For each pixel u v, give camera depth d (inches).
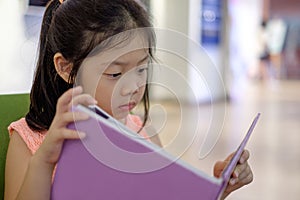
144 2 31.4
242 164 29.7
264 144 168.4
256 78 498.9
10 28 49.6
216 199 20.2
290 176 126.4
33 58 39.5
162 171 20.5
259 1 498.0
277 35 529.0
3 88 46.0
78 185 21.5
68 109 21.1
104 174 21.1
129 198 21.0
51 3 32.3
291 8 552.7
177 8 272.8
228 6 323.6
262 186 115.9
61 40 28.0
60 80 29.5
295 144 169.8
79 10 27.9
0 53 48.7
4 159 37.2
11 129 33.3
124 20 27.3
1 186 36.5
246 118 226.1
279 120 226.7
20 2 48.9
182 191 20.5
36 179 22.3
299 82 485.4
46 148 21.6
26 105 39.8
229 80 317.7
